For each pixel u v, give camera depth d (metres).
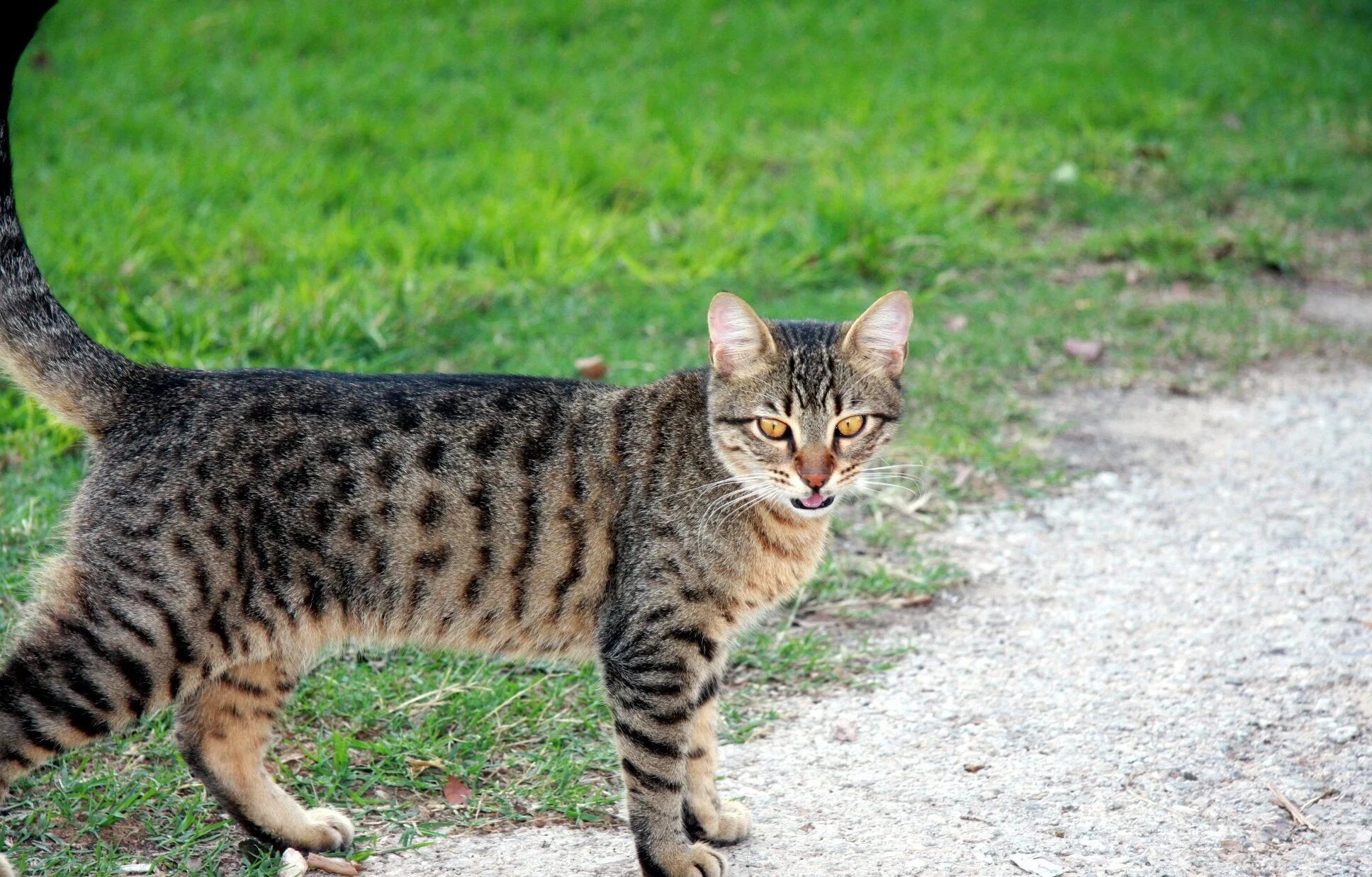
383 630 5.29
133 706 4.93
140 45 15.30
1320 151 13.95
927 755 5.91
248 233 11.09
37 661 4.81
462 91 14.92
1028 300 10.87
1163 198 12.98
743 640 6.76
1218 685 6.38
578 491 5.33
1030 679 6.50
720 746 6.03
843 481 5.65
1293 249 11.65
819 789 5.69
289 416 5.15
